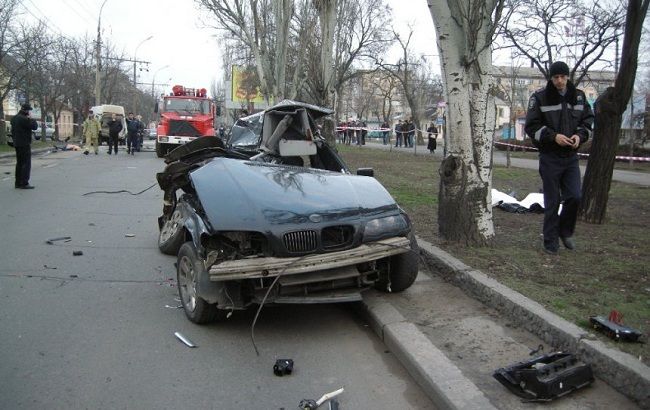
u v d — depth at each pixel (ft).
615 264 18.75
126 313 16.80
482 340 13.79
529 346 13.35
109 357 13.75
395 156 79.25
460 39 19.65
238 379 12.85
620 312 14.08
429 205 32.37
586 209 27.22
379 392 12.35
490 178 21.07
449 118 20.57
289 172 18.26
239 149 24.59
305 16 82.99
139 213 33.53
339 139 144.46
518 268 18.16
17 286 18.92
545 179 19.80
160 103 83.10
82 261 22.38
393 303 16.60
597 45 65.57
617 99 25.90
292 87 86.07
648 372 10.64
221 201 15.65
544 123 19.30
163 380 12.67
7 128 103.91
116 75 181.47
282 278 14.73
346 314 17.22
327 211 15.64
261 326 16.15
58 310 16.84
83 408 11.34
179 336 15.15
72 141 139.85
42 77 104.53
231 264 14.21
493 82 20.58
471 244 20.89
